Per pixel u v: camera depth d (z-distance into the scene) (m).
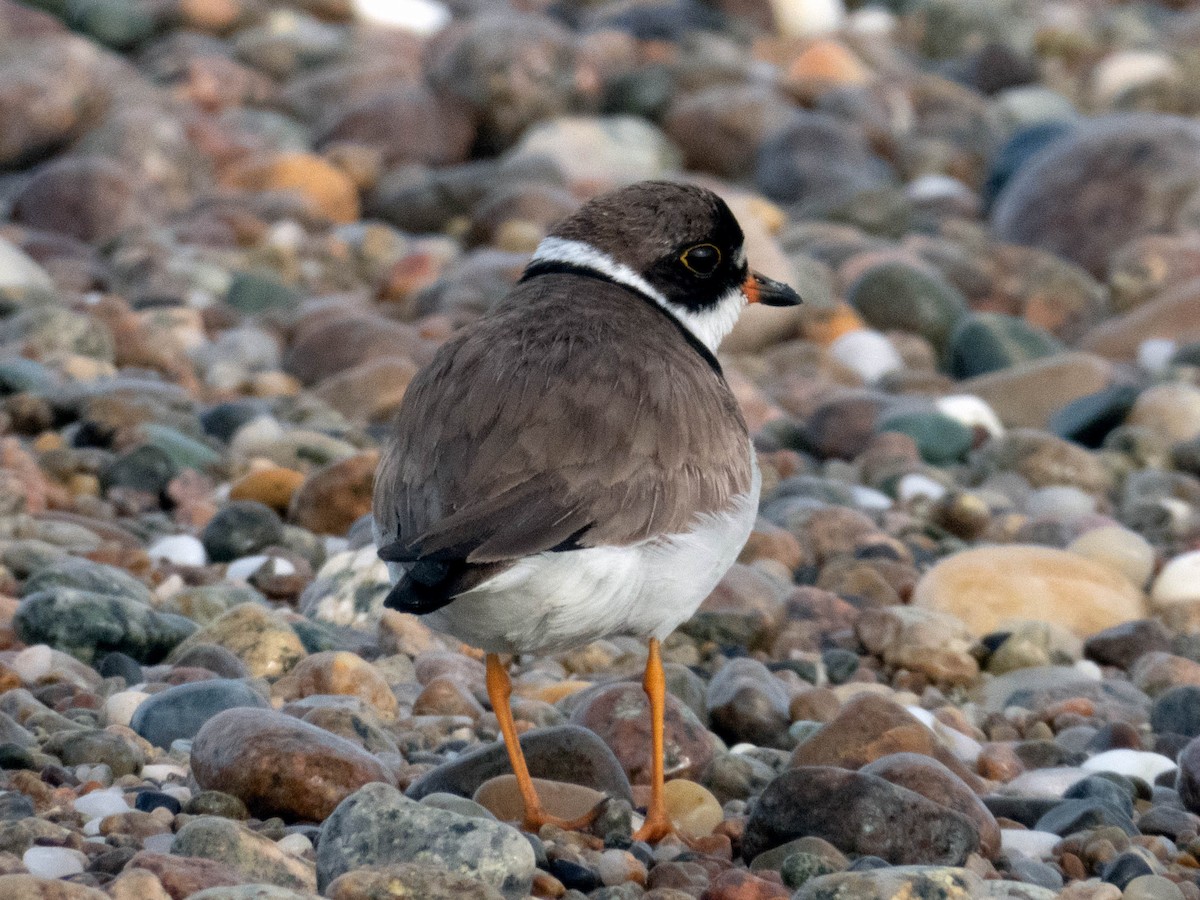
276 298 18.98
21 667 9.39
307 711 8.73
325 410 15.29
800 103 27.75
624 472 7.43
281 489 13.03
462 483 7.29
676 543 7.56
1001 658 10.94
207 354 17.02
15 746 8.02
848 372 17.70
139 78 25.31
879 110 27.31
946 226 23.22
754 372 17.39
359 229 21.89
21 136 23.20
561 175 23.44
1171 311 18.77
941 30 33.34
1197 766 8.45
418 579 6.92
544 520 7.16
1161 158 22.08
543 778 8.32
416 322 18.92
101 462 13.38
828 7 33.81
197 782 7.94
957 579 11.80
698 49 30.88
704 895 7.08
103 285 18.84
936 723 9.62
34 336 15.88
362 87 27.14
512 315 8.09
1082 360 16.92
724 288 8.94
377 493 7.84
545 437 7.38
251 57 28.52
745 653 10.95
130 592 10.62
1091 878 7.73
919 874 6.89
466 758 8.41
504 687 8.12
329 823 7.09
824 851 7.40
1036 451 14.97
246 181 22.95
